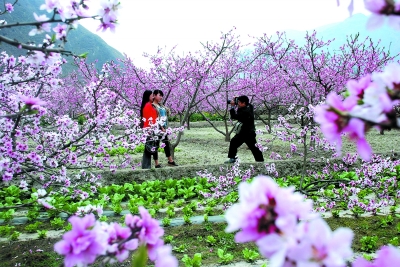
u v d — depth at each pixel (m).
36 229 5.04
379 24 0.95
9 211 5.52
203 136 17.75
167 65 11.39
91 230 1.03
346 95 1.08
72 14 2.28
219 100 18.64
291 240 0.64
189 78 10.93
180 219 5.53
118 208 5.82
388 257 0.71
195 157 11.52
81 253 1.01
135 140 5.96
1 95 4.08
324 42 10.80
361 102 0.90
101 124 5.07
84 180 6.67
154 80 12.09
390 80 0.89
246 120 8.32
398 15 0.93
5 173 4.02
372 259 3.90
